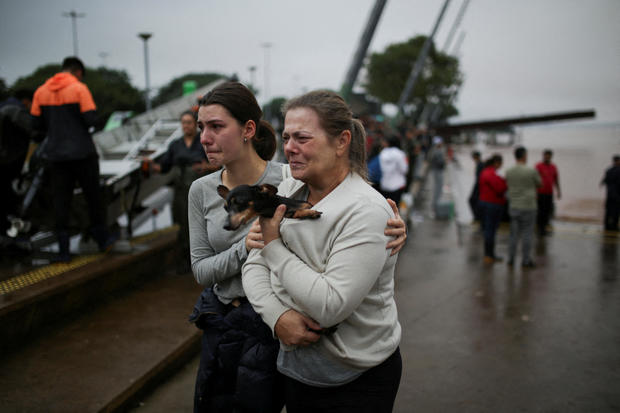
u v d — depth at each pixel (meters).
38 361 3.40
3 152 4.50
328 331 1.57
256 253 1.72
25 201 4.73
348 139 1.59
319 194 1.67
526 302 5.88
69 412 2.78
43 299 3.81
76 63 4.49
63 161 4.32
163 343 3.76
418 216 12.96
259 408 1.84
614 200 11.70
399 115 24.11
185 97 12.88
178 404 3.28
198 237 2.02
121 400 3.03
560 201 18.95
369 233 1.48
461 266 7.80
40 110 4.29
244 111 1.86
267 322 1.62
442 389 3.65
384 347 1.67
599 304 5.81
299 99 1.58
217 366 1.94
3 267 4.45
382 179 8.55
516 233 7.85
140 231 7.03
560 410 3.33
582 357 4.22
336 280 1.46
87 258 4.85
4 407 2.80
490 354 4.29
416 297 6.06
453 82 75.38
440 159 14.34
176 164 5.71
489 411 3.33
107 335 3.88
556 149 94.69
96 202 4.70
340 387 1.67
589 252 9.10
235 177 1.98
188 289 5.12
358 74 15.13
